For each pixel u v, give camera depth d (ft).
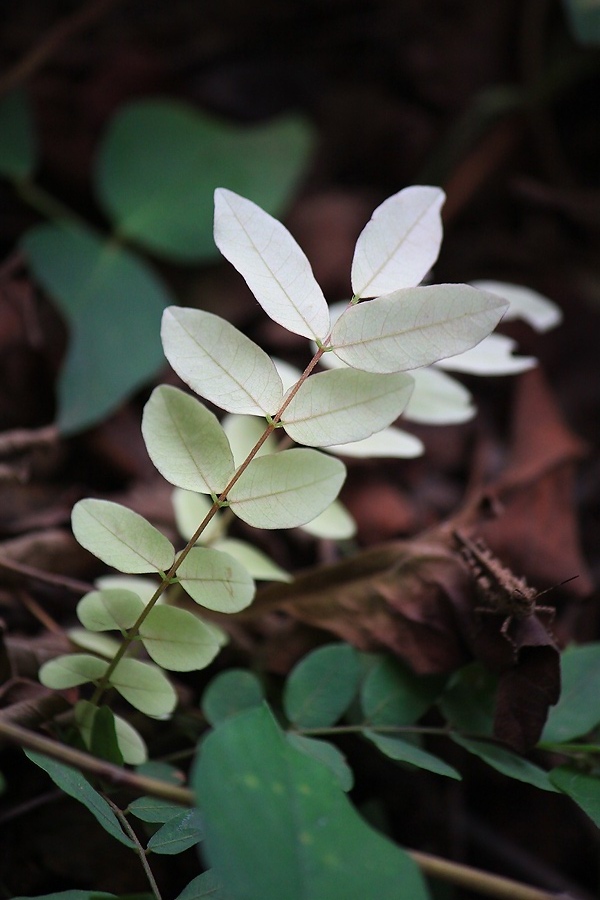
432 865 1.12
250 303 1.97
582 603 1.51
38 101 2.14
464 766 1.51
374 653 1.32
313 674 1.28
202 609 1.38
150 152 1.88
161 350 1.72
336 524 1.38
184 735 1.37
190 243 1.86
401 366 1.10
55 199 2.09
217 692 1.28
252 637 1.40
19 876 1.29
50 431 1.51
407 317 1.11
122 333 1.71
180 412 1.11
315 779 1.07
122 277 1.76
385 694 1.28
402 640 1.30
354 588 1.34
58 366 1.73
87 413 1.61
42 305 1.75
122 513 1.15
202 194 1.88
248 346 1.10
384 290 1.12
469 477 1.89
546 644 1.20
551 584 1.52
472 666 1.29
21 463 1.48
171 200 1.86
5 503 1.54
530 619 1.22
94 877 1.30
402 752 1.23
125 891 1.30
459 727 1.27
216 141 1.91
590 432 2.07
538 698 1.22
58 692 1.26
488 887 1.11
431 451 1.90
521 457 1.67
